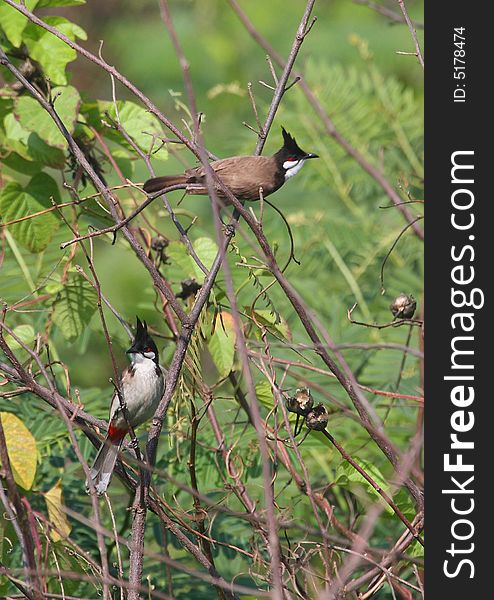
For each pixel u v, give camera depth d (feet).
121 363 35.65
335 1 58.39
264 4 58.34
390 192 33.32
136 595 21.20
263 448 17.65
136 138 29.45
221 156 45.80
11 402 30.17
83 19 59.62
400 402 31.96
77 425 22.39
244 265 23.73
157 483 29.30
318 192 45.29
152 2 59.41
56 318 29.60
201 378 25.55
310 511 28.89
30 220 29.14
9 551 24.98
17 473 24.79
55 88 27.76
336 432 31.14
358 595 24.91
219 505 25.03
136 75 56.95
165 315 29.32
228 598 23.22
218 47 56.65
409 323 25.61
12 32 28.58
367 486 24.21
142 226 31.40
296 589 22.18
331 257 40.34
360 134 45.16
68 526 25.36
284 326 27.04
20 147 29.25
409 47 53.72
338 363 32.55
